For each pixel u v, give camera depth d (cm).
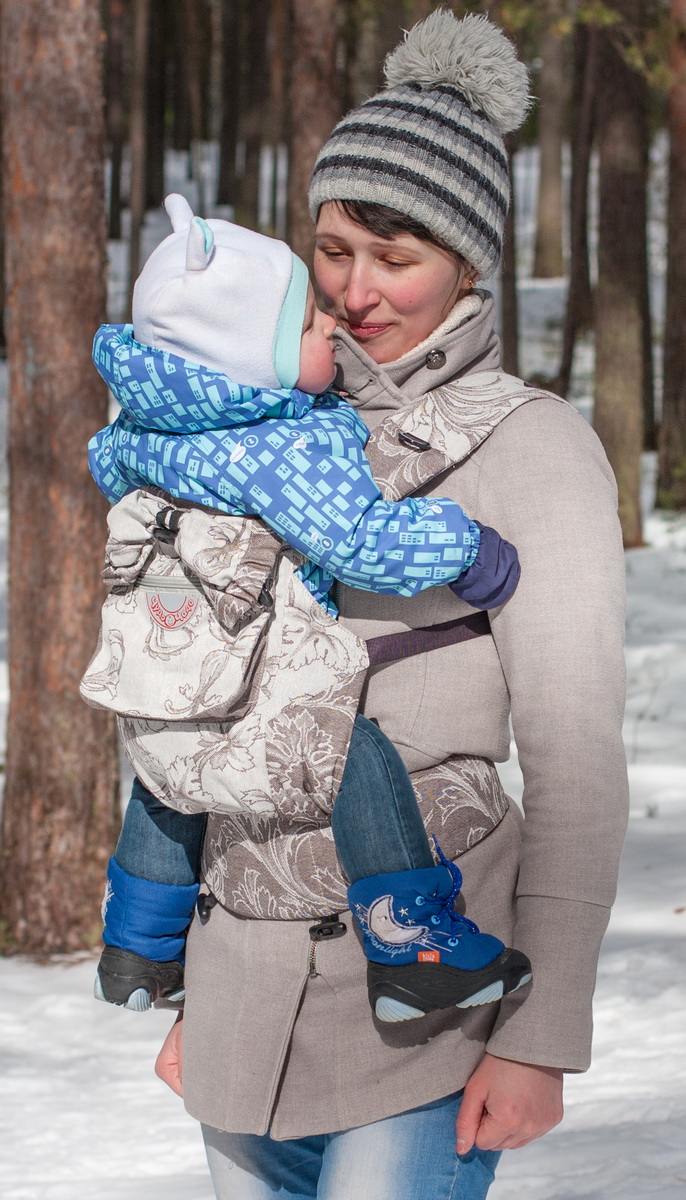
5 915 709
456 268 193
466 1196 182
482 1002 164
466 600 176
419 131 187
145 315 179
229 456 174
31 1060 558
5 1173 422
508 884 186
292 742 173
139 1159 432
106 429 198
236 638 174
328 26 998
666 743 961
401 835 173
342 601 185
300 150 1012
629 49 1346
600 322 1464
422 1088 179
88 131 669
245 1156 195
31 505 689
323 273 198
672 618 1266
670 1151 351
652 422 1902
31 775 704
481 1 1095
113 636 183
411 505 174
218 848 189
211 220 185
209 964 190
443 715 181
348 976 180
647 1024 495
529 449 180
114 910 200
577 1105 414
